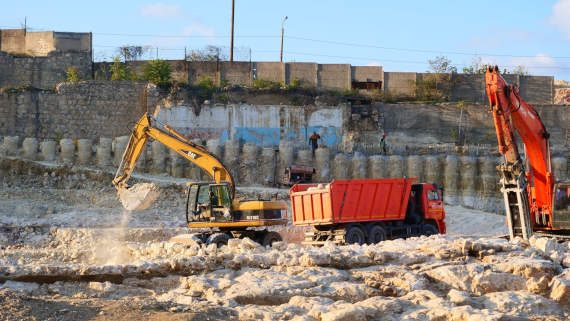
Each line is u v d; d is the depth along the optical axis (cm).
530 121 1939
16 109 4131
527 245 1599
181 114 4306
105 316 929
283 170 3975
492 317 999
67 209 3166
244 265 1409
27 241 2609
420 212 2447
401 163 4041
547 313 1166
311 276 1294
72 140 3897
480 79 5231
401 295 1238
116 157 3844
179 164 3866
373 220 2272
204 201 2297
